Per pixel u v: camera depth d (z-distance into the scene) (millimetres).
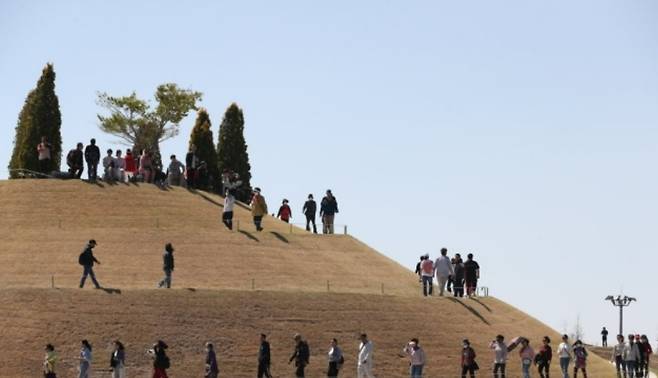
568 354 98562
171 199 135375
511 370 104938
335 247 129000
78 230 123812
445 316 112125
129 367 95812
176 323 100938
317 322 104938
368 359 90062
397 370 101188
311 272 119312
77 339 97688
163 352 87688
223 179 144875
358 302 109375
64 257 117125
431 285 118188
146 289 104625
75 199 132000
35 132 150375
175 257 117688
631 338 100938
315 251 126000
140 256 117500
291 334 102562
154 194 135750
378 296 111812
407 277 125375
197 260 117438
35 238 121875
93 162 137375
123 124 189125
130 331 99125
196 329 100688
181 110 191250
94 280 104750
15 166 153375
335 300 108688
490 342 109625
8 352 95875
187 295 104375
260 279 114562
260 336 101188
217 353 98500
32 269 114438
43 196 132500
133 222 127875
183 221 129625
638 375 102062
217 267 116312
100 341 97750
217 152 169875
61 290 103375
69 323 99375
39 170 148750
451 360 104375
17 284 110750
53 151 151250
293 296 107812
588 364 110500
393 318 108562
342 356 96188
